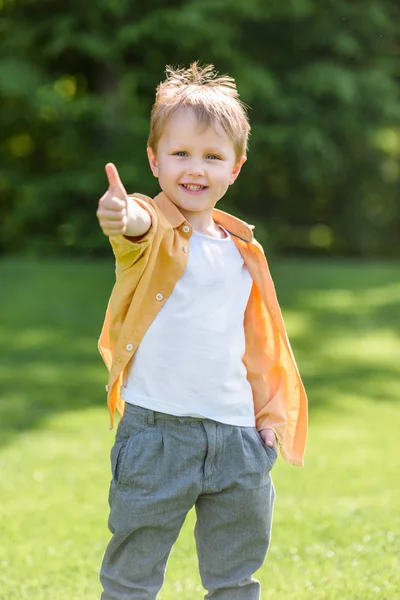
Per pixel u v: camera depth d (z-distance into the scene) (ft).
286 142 67.51
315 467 19.77
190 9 62.75
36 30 65.00
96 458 20.30
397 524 16.05
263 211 75.72
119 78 66.64
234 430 10.12
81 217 66.59
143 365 9.98
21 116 66.59
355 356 31.83
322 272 47.26
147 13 64.85
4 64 63.82
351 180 74.33
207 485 9.98
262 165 71.00
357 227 75.61
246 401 10.35
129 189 65.10
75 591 13.16
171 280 9.92
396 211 75.87
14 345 33.01
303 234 76.13
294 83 67.92
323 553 14.60
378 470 19.57
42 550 14.80
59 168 71.31
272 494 10.50
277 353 10.95
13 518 16.34
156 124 10.20
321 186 74.38
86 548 14.97
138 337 9.94
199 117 9.94
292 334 34.86
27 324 36.47
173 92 10.27
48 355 31.55
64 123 66.80
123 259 9.73
